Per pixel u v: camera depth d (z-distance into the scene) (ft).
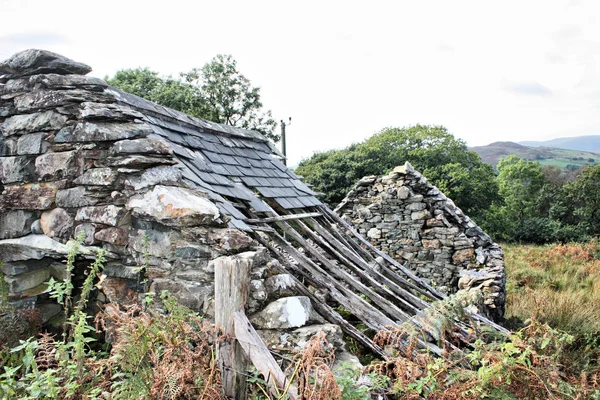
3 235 13.71
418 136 95.61
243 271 8.18
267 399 7.98
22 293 13.21
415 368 9.40
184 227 10.97
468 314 14.48
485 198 87.81
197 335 8.70
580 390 10.16
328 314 11.98
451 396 8.79
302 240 15.61
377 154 90.48
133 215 11.67
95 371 8.38
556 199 109.29
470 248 30.07
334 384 7.11
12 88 13.39
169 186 11.50
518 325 24.56
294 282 11.59
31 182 13.15
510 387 8.86
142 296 11.60
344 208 34.88
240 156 18.81
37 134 12.94
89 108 12.00
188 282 10.89
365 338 11.99
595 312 25.84
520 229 96.73
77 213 12.31
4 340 10.93
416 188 32.17
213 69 90.94
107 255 11.82
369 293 14.74
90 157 12.09
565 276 39.75
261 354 7.66
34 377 7.79
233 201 14.58
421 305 17.62
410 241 32.09
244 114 95.96
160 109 15.58
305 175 88.74
